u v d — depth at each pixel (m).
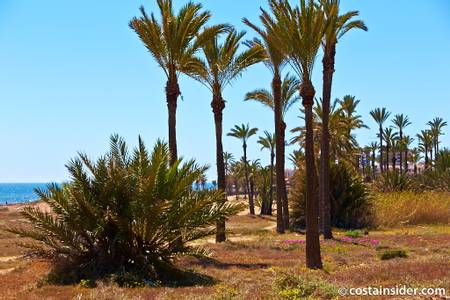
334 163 45.38
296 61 17.30
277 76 33.91
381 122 79.38
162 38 21.70
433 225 43.44
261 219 62.88
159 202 15.47
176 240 16.77
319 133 45.62
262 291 11.64
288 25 17.02
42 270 16.94
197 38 22.44
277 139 35.47
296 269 16.52
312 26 16.98
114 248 15.93
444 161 71.19
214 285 14.17
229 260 20.00
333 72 30.19
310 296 10.79
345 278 13.45
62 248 16.17
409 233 34.22
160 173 16.42
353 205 43.28
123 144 16.97
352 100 56.19
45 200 15.98
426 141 88.62
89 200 16.25
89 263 15.89
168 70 22.09
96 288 13.47
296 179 45.66
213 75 27.72
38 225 15.88
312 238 16.97
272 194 71.75
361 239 29.17
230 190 111.44
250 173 74.06
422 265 15.09
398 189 53.12
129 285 14.27
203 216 16.69
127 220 15.76
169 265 16.11
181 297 11.88
